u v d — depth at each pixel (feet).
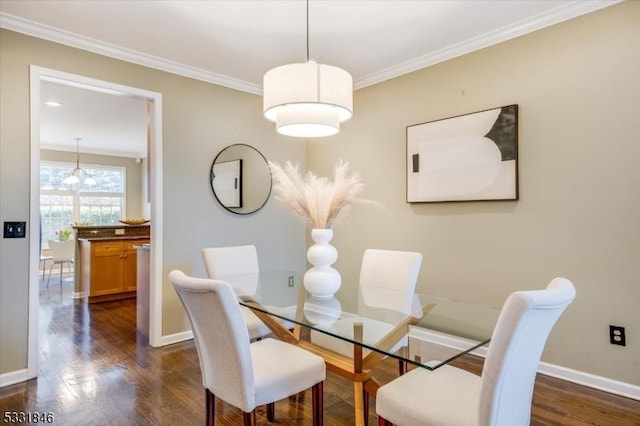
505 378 3.83
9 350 8.14
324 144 13.56
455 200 9.77
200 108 11.44
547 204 8.32
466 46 9.57
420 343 5.45
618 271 7.43
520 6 7.93
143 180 28.30
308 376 5.59
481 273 9.36
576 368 7.96
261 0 7.66
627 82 7.34
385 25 8.70
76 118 17.06
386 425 4.85
